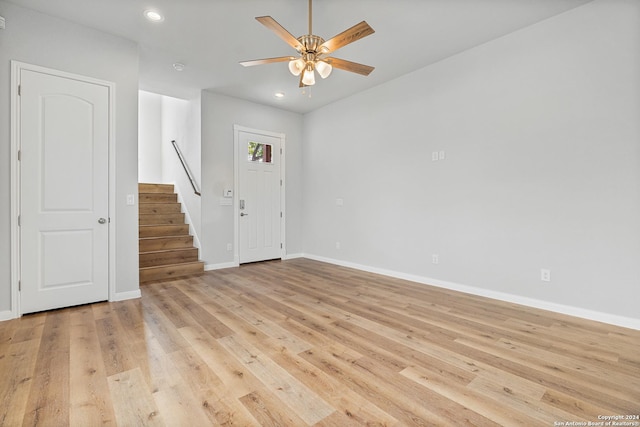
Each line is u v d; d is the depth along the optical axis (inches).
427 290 149.0
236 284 160.2
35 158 114.1
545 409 62.6
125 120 133.5
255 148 219.0
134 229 136.3
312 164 235.8
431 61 153.6
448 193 150.9
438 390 69.0
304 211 244.2
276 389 69.2
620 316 104.7
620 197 104.2
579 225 112.5
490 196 135.6
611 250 106.2
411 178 167.3
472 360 82.3
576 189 112.9
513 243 129.0
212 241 198.4
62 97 119.1
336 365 79.5
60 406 63.0
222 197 203.0
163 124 275.0
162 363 80.1
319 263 218.7
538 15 116.0
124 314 115.4
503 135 131.0
